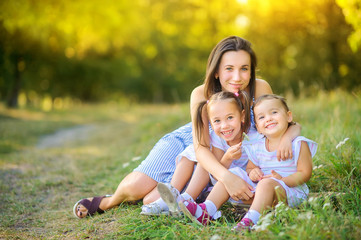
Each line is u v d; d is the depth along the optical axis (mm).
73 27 15859
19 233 2668
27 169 4824
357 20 4180
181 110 8539
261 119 2502
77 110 17219
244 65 2760
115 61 22922
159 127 7668
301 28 12625
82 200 2881
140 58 26000
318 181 2879
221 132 2541
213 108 2531
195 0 20734
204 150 2545
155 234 2234
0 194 3664
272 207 2219
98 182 4102
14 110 14625
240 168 2486
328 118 4684
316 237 1840
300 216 1966
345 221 2012
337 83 12594
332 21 10289
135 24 20688
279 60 16062
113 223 2596
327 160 3133
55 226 2793
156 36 24656
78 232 2547
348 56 12891
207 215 2305
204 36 23484
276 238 1896
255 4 13164
